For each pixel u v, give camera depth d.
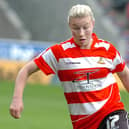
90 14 14.39
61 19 75.62
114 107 15.00
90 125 15.06
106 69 15.02
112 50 15.18
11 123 32.94
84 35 14.39
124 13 86.19
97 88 14.94
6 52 60.66
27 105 42.19
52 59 15.02
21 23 76.50
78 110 15.14
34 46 60.81
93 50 14.96
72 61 14.91
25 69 14.82
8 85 55.94
